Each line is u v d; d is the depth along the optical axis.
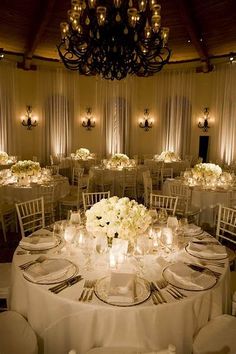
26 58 9.99
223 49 9.74
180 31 8.99
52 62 10.98
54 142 11.35
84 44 4.18
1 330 2.11
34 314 2.11
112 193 7.84
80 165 9.77
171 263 2.46
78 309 1.93
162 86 11.48
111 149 11.84
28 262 2.46
